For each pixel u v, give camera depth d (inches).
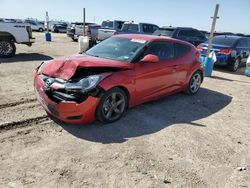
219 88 327.0
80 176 127.5
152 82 212.5
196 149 161.6
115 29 689.0
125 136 171.0
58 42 838.5
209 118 217.3
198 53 279.6
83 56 202.4
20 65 381.1
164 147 160.7
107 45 225.5
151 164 141.5
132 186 123.0
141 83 200.5
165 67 224.1
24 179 122.5
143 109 222.8
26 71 341.7
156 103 243.1
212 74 422.6
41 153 144.8
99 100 171.5
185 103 251.4
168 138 173.2
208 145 168.2
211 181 131.8
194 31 615.8
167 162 144.6
